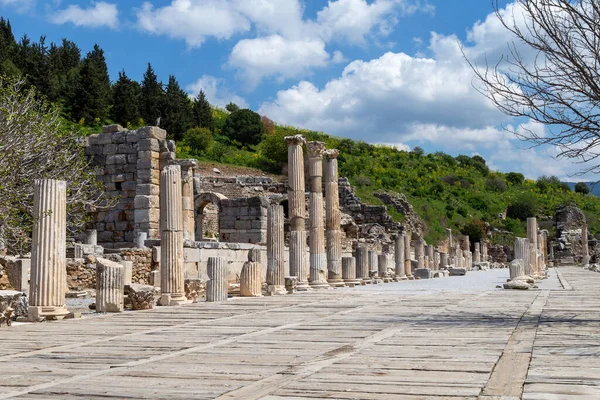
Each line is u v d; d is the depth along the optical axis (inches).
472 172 4869.6
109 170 1514.5
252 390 289.9
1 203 930.7
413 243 2947.8
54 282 640.4
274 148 3260.3
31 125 1016.2
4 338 500.4
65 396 285.0
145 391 292.0
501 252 3715.6
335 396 274.2
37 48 3339.1
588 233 3983.8
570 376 306.0
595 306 710.5
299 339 467.2
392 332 495.8
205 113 3703.3
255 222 1876.2
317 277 1200.8
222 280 896.3
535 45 501.7
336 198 1301.7
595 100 492.1
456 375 315.0
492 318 588.4
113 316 681.0
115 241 1497.3
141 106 3415.4
